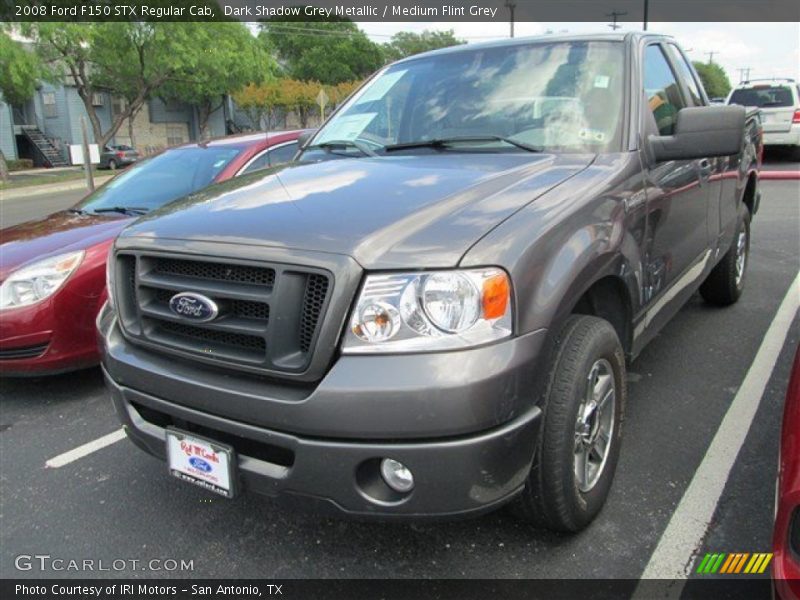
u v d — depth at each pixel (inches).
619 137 119.1
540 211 93.5
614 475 112.0
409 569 100.8
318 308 82.7
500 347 81.2
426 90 143.3
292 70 2288.4
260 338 87.0
